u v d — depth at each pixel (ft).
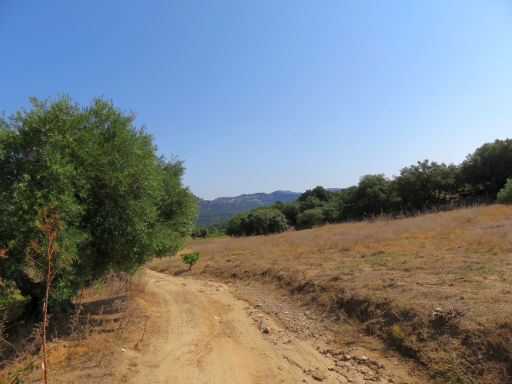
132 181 23.68
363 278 26.58
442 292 19.16
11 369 14.74
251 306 29.43
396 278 24.66
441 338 14.76
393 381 13.64
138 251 26.12
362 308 21.36
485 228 45.42
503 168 119.44
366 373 14.66
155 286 41.81
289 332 21.76
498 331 13.16
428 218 69.51
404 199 136.56
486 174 121.80
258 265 45.44
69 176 19.61
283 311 26.58
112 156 22.88
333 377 14.64
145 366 15.55
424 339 15.35
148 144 29.50
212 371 15.38
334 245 51.39
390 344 16.67
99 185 22.72
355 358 16.38
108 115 25.26
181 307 29.32
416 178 132.26
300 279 32.42
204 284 43.14
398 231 53.52
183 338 20.44
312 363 16.46
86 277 23.24
